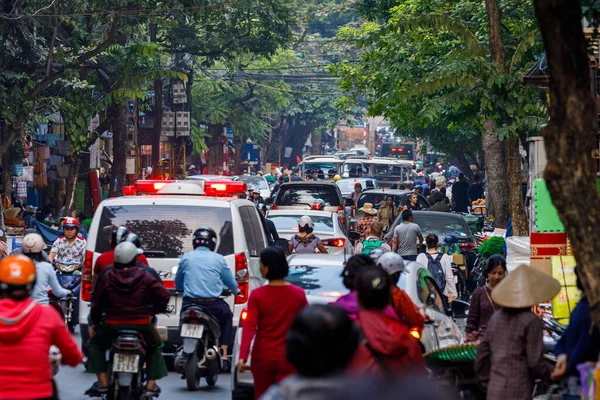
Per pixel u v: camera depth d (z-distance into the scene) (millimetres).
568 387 17609
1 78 60062
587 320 17000
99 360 24344
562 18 14719
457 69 46781
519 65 60531
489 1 47938
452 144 111750
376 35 50656
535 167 31500
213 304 28328
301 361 10289
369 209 59156
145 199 32125
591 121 14734
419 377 9164
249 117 143250
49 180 88375
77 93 67562
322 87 174250
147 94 105188
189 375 28047
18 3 61312
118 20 62125
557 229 30875
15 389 16344
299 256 27719
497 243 47781
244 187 34844
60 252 39094
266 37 95250
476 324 25000
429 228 54781
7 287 16578
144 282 24188
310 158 123312
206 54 93625
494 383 18156
